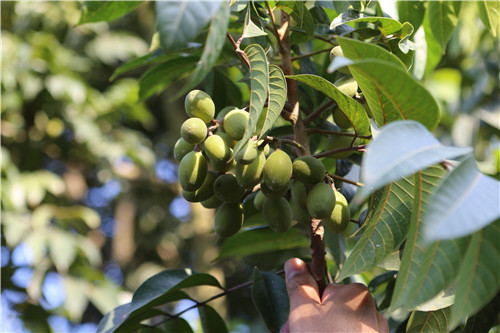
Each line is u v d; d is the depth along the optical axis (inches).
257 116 25.6
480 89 90.7
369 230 29.1
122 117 134.9
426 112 23.0
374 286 39.9
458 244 22.0
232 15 45.1
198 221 121.3
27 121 119.2
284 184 29.6
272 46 43.4
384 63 20.8
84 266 99.3
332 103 35.2
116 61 132.3
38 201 105.3
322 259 33.3
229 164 30.4
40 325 97.6
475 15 80.1
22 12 119.2
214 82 44.4
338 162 42.4
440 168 23.9
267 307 36.9
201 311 38.9
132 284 138.9
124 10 33.6
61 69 114.7
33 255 92.5
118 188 140.6
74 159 128.2
